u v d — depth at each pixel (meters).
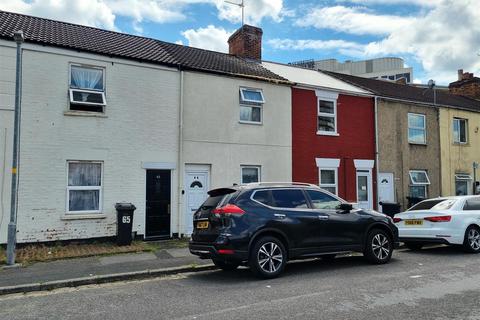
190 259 9.63
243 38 18.20
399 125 18.56
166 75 13.17
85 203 11.79
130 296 6.82
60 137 11.41
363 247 9.12
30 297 6.89
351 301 6.23
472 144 21.17
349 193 16.72
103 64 12.19
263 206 8.17
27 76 11.09
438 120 19.97
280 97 15.44
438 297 6.38
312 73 19.62
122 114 12.34
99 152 11.92
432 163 19.47
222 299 6.50
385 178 17.88
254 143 14.68
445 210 10.98
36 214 10.95
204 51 17.16
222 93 14.16
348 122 17.08
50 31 12.90
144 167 12.56
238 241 7.68
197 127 13.59
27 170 10.91
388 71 68.31
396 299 6.31
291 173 15.38
